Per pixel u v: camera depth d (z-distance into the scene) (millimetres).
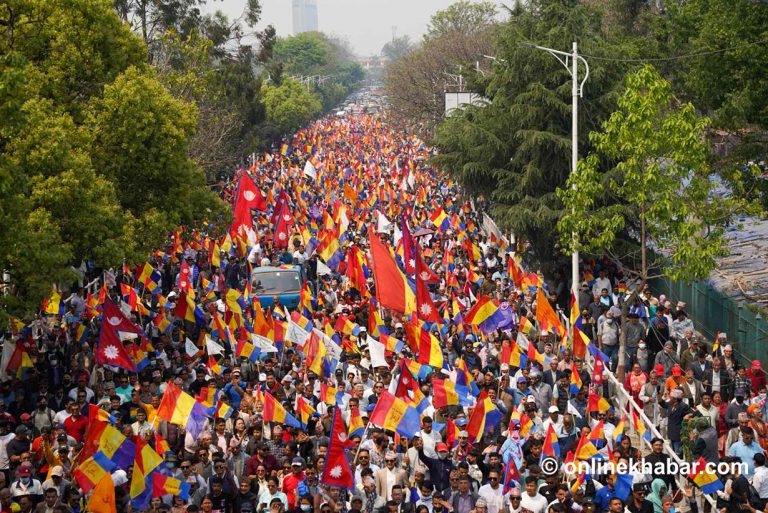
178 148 56219
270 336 45625
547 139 64938
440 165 72188
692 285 59250
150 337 50188
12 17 50312
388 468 30578
